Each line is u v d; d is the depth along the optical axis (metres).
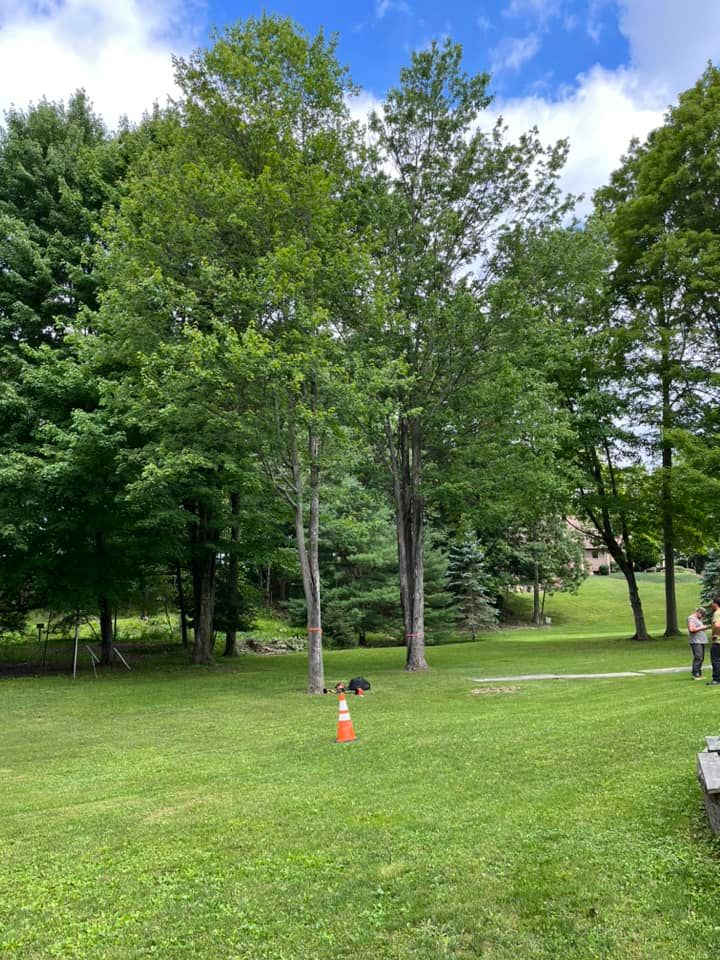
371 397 16.72
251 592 31.17
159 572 27.66
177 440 17.39
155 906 4.55
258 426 16.33
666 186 24.78
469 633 43.50
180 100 17.98
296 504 17.23
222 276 16.25
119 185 20.50
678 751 7.23
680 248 23.52
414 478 21.22
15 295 21.66
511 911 4.04
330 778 7.71
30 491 19.38
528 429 19.62
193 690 17.28
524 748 8.16
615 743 7.86
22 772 9.34
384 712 12.60
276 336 15.70
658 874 4.33
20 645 30.16
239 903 4.48
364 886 4.57
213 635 25.84
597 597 62.66
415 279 19.98
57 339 22.27
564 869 4.52
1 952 4.04
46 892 4.93
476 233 21.02
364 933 3.94
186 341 16.77
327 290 16.80
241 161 17.64
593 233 20.64
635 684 13.70
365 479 24.55
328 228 16.91
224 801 7.06
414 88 20.78
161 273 16.03
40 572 21.06
